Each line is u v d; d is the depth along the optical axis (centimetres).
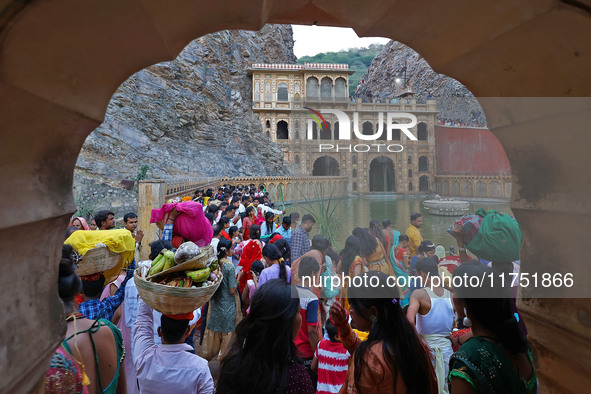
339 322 150
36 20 68
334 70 3794
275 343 138
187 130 3045
